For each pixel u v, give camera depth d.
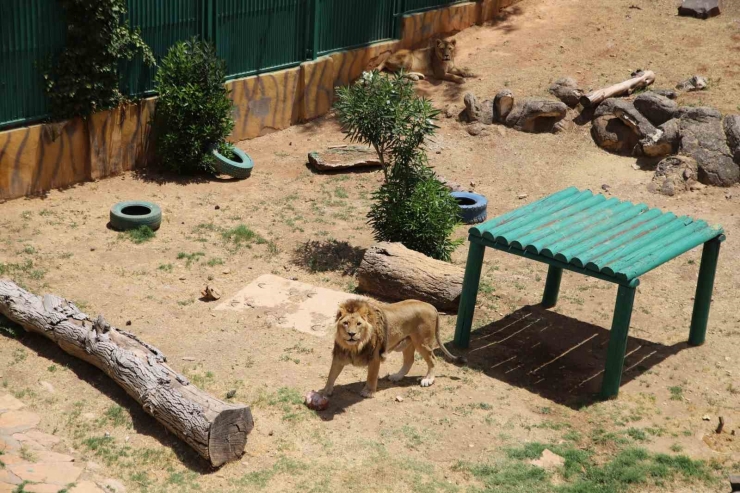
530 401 10.74
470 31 24.00
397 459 9.25
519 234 11.32
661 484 9.16
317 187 17.12
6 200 14.88
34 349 10.83
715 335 12.66
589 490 8.93
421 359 11.63
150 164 17.20
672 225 11.91
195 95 16.59
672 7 24.27
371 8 21.48
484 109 19.70
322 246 14.58
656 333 12.68
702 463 9.58
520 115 19.45
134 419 9.59
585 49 22.39
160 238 14.33
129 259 13.45
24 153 14.91
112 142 16.33
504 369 11.50
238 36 18.28
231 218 15.40
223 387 10.32
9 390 9.92
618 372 10.77
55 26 15.12
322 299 12.77
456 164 18.38
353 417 9.99
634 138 18.66
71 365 10.54
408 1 22.56
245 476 8.80
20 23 14.57
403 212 13.74
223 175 17.30
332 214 15.95
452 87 21.14
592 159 18.59
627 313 10.50
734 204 16.81
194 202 15.91
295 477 8.83
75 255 13.35
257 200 16.28
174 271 13.23
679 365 11.80
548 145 19.03
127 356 9.70
